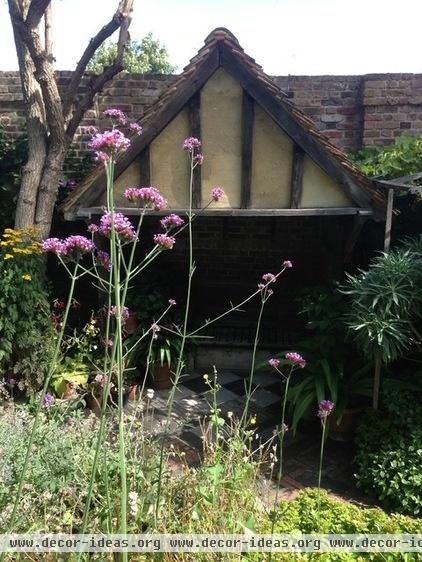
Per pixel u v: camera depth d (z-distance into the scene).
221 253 6.02
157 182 3.95
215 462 2.37
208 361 5.38
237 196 3.94
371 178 4.43
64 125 4.75
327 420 3.72
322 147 3.71
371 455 3.21
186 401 4.51
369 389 3.74
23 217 4.76
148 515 2.04
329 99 5.57
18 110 5.69
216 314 6.03
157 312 4.93
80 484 2.15
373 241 4.76
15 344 4.10
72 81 4.72
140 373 4.85
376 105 5.41
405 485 2.96
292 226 5.84
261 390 4.80
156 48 18.45
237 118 3.79
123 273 4.79
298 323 5.88
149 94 5.62
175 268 6.09
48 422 2.61
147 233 5.77
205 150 3.87
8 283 4.00
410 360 3.86
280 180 3.89
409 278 3.21
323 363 3.86
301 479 3.32
